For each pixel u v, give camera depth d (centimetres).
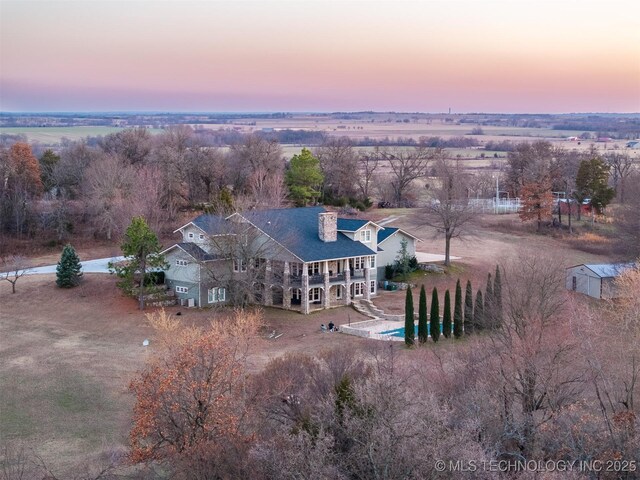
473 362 4553
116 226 10981
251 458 3262
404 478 3011
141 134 15450
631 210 9625
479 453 3130
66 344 6856
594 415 3909
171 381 3766
